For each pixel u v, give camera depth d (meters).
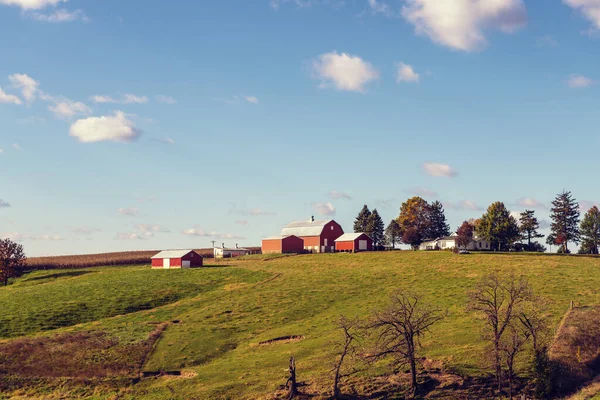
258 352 69.81
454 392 55.78
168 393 58.69
